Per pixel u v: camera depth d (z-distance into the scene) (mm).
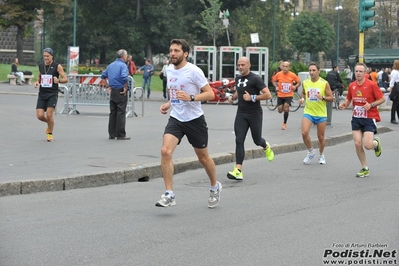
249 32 93812
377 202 10867
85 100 26609
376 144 13867
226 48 46188
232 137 19703
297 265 7172
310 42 75375
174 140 9992
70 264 7203
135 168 13445
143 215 9805
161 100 39156
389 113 34312
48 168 13320
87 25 94062
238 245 8016
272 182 13117
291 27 76688
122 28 89625
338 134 21391
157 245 8008
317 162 16188
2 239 8289
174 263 7238
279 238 8367
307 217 9664
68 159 14633
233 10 86250
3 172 12734
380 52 60312
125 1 90250
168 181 9953
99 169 13266
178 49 9945
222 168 15164
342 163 15961
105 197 11398
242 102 13703
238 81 13805
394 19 101125
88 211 10109
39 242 8141
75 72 43156
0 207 10391
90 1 89938
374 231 8750
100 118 25047
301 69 46031
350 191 11977
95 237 8398
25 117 23859
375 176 13828
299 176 13891
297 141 19078
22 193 11594
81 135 19391
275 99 33500
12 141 17609
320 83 15531
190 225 9125
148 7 89438
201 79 9961
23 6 72188
